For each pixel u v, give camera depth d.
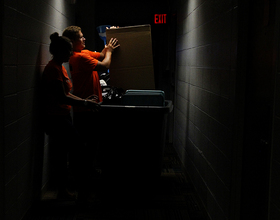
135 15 5.73
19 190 2.29
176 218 2.63
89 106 2.64
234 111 1.98
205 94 2.79
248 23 1.91
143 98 2.95
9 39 1.98
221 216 2.24
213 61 2.51
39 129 2.81
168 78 5.42
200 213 2.74
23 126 2.34
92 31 5.29
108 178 3.08
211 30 2.57
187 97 3.69
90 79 3.19
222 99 2.26
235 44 1.97
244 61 1.93
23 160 2.37
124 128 2.96
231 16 2.05
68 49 2.60
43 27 2.81
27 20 2.35
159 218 2.63
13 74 2.07
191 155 3.39
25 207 2.47
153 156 3.00
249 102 1.87
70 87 2.80
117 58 3.18
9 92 2.01
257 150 1.73
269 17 1.58
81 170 2.78
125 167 3.04
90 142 3.30
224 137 2.20
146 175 3.05
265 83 1.63
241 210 2.00
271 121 1.37
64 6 3.75
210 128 2.60
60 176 2.87
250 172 1.84
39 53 2.71
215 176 2.42
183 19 3.99
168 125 5.40
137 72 3.17
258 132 1.72
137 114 2.93
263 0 1.67
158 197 3.04
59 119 2.66
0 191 1.95
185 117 3.81
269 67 1.58
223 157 2.22
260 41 1.71
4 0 1.87
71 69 3.15
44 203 2.87
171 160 4.26
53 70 2.56
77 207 2.79
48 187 3.22
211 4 2.57
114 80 3.21
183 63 4.00
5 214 2.00
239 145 1.97
